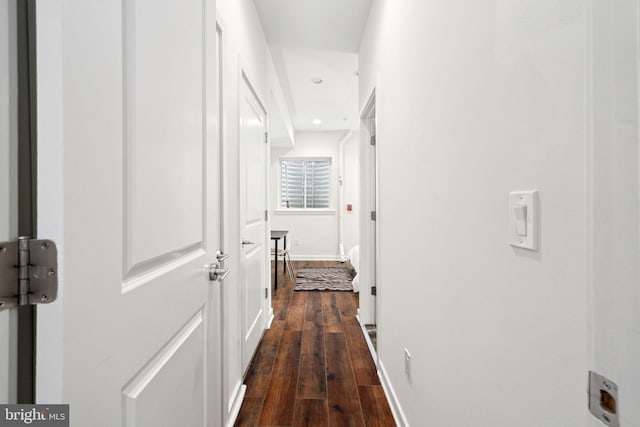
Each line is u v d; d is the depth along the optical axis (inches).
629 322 13.3
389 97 70.1
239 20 70.8
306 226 261.4
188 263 34.1
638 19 13.0
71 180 16.9
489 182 30.1
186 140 33.2
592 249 15.1
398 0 62.2
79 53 17.4
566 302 20.7
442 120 41.1
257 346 94.5
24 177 16.1
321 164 268.2
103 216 19.7
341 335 104.7
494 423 29.3
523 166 25.0
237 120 70.0
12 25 15.7
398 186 63.0
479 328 32.0
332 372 80.8
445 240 40.2
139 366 23.9
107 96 20.1
